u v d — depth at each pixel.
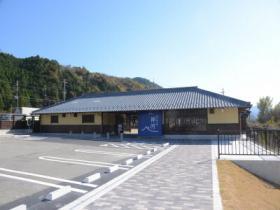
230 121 20.42
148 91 26.17
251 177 8.95
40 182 7.28
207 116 20.92
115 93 27.80
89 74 71.94
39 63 62.56
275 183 9.38
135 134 25.58
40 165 9.77
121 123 27.66
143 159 10.88
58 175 8.14
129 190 6.46
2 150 13.98
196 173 8.21
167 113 22.03
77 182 7.26
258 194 7.13
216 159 10.57
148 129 22.44
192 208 5.25
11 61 61.12
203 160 10.43
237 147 14.48
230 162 9.98
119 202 5.61
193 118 21.27
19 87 56.38
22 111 36.75
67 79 63.97
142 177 7.73
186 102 21.62
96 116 25.58
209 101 20.94
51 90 59.94
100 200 5.74
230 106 19.45
